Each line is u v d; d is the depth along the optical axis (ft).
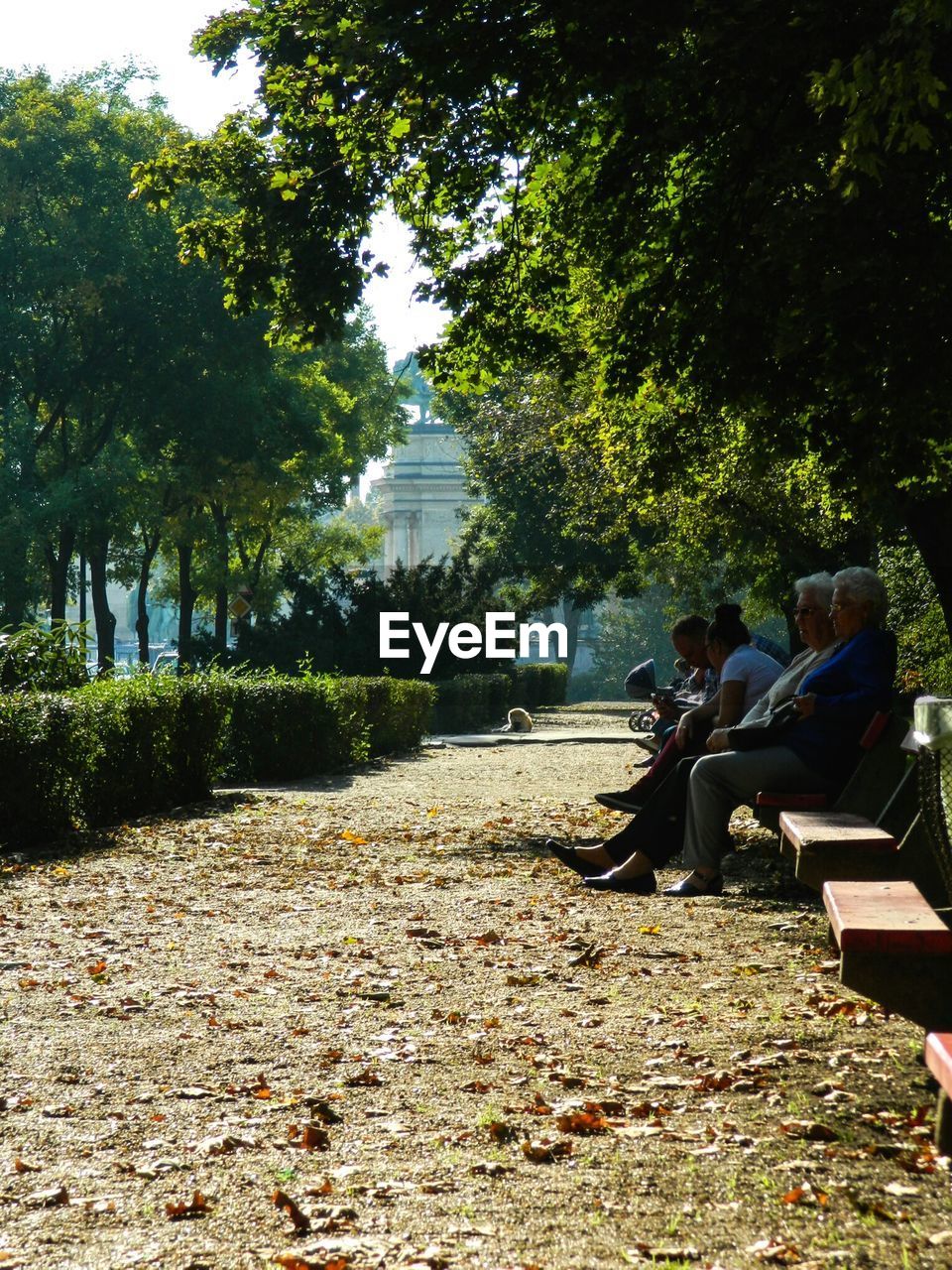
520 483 168.35
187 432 150.82
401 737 91.09
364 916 27.45
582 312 53.31
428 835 41.91
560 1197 11.65
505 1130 13.56
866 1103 13.74
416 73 37.60
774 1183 11.68
